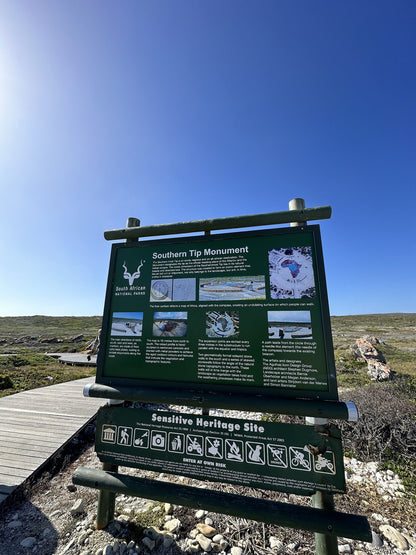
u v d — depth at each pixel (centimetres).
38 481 325
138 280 271
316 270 225
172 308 254
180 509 274
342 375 866
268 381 214
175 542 231
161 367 243
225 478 209
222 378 225
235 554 219
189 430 224
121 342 259
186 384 231
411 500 300
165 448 227
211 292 247
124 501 292
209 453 216
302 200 251
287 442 202
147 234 283
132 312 264
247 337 227
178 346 243
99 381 255
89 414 503
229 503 202
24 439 400
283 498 309
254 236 247
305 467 195
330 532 181
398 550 229
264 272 237
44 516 271
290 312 223
